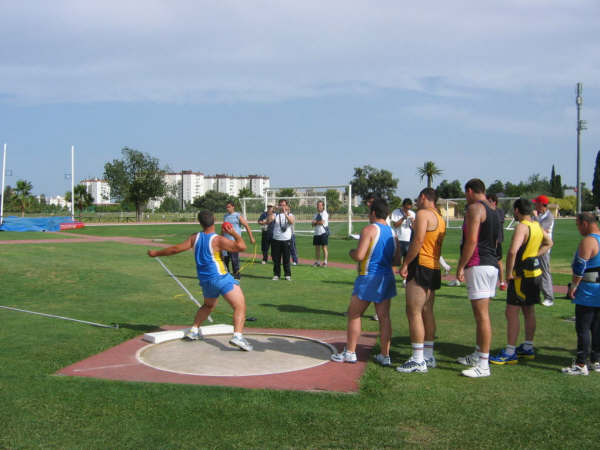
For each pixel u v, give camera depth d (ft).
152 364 18.54
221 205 304.50
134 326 24.94
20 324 25.16
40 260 52.95
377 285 18.02
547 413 13.92
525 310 19.52
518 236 18.30
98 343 21.54
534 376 17.25
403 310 29.37
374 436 12.42
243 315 20.74
